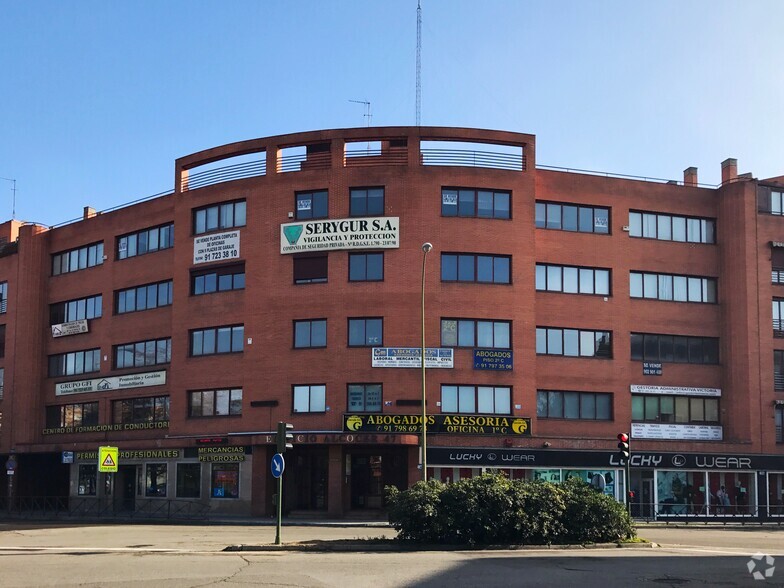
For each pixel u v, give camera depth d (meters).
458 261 39.91
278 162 41.84
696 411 43.25
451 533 21.34
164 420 45.00
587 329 41.88
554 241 41.88
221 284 42.56
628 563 18.11
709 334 43.84
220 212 43.12
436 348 39.06
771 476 42.56
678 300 43.66
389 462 39.31
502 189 40.59
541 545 21.41
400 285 39.41
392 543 21.36
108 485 46.25
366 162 41.19
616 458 40.31
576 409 41.28
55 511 46.62
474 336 39.59
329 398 39.06
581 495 22.70
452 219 39.97
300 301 40.22
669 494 41.31
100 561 18.28
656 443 41.44
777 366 43.72
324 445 38.97
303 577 15.39
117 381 47.28
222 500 40.62
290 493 39.84
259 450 39.84
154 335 45.88
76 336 50.34
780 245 44.31
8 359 52.44
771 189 45.12
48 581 14.96
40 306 52.06
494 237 40.16
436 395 38.88
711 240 44.75
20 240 52.72
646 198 43.66
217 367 41.84
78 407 49.94
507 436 38.97
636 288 43.06
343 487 38.59
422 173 40.16
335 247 39.97
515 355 39.69
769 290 44.00
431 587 14.38
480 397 39.28
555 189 42.16
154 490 43.81
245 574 15.80
